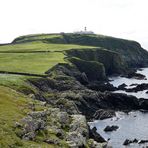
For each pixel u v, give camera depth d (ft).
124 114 363.76
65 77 430.20
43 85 371.97
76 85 419.33
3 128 145.59
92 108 361.92
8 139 136.46
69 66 517.55
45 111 200.13
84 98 371.76
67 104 303.48
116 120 338.75
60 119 194.18
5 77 350.64
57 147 149.69
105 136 284.61
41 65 472.44
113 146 257.14
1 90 229.04
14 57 554.05
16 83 322.14
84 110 349.00
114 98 392.06
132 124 325.21
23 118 167.63
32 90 320.29
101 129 305.53
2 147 127.85
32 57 561.02
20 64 474.08
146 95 476.54
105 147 182.19
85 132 188.55
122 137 282.77
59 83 398.83
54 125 180.45
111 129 302.04
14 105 195.31
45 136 158.92
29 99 234.38
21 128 155.22
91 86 491.31
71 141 162.61
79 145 161.89
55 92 374.22
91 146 174.91
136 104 390.42
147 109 385.29
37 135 157.07
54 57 570.87
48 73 426.92
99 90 494.18
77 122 199.00
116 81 635.66
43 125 169.48
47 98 333.42
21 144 138.41
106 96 392.88
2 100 198.18
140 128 311.88
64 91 383.86
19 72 401.90
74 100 351.67
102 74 631.56
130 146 257.34
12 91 243.19
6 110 176.86
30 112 186.91
